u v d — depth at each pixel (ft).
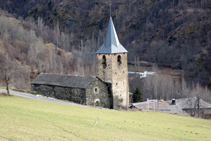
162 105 315.78
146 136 155.74
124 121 192.24
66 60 570.05
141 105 308.60
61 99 268.41
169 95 432.66
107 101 268.21
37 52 537.24
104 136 141.59
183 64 615.16
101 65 271.90
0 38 551.18
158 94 434.71
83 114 195.72
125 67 278.26
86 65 548.31
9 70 356.79
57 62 536.83
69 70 522.47
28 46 570.46
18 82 385.09
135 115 234.17
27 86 391.04
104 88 265.54
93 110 221.05
